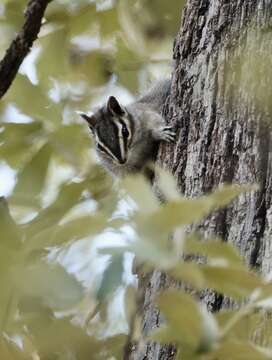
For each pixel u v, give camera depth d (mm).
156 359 7215
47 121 10188
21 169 8969
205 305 6840
